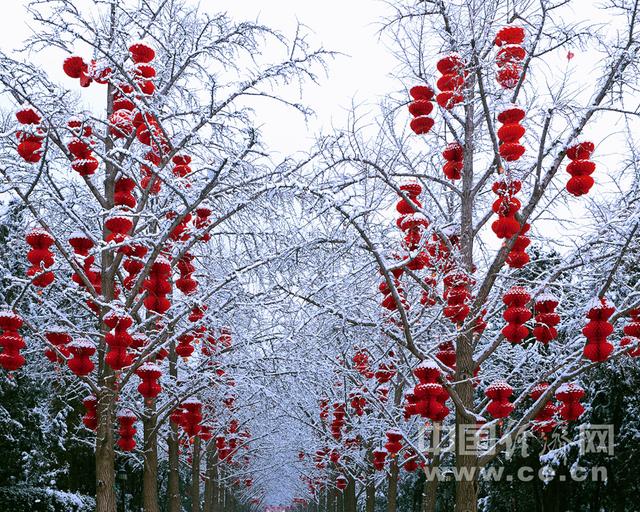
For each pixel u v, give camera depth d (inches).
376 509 1245.1
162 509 1159.6
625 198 414.3
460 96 353.4
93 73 382.6
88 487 813.9
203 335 442.3
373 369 503.2
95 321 476.4
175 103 457.4
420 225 348.2
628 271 426.0
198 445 729.6
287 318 484.7
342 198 360.5
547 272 418.3
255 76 406.3
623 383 580.1
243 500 1684.3
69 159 406.0
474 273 435.5
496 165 381.7
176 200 446.0
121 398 469.4
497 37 341.7
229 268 494.0
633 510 658.8
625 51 346.6
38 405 639.1
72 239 379.9
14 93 393.7
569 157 332.2
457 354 365.4
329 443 628.4
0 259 549.0
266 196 395.5
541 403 341.7
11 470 640.4
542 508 722.8
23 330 511.8
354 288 450.3
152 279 381.1
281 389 583.2
